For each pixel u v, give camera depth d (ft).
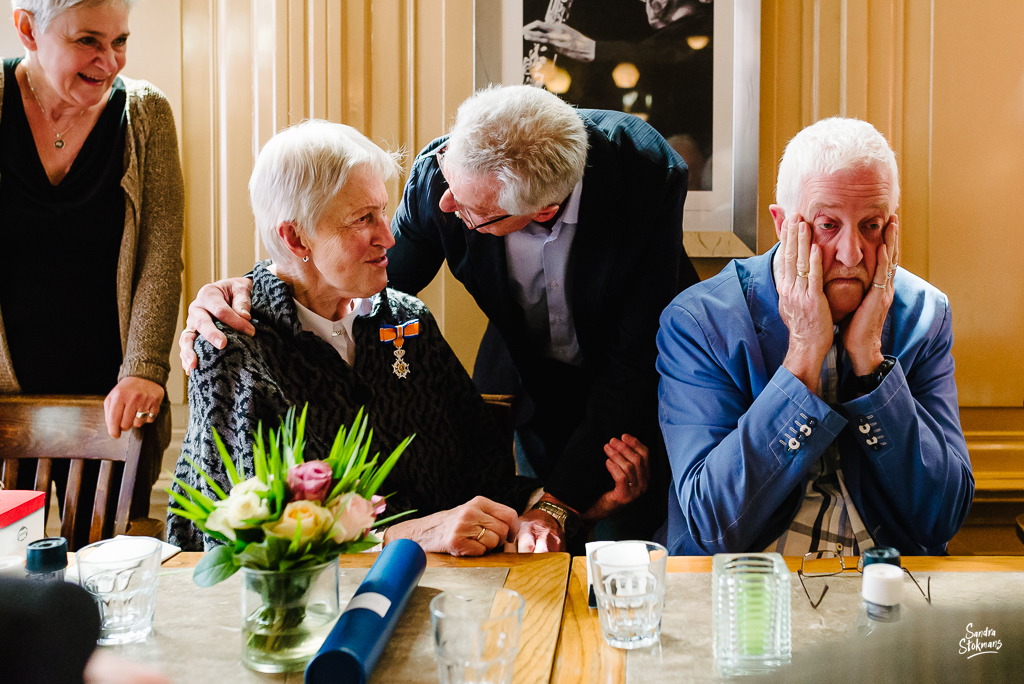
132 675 2.52
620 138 5.42
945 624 1.85
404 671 2.60
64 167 5.75
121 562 2.79
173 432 7.72
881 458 4.17
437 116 7.59
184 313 7.79
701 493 4.27
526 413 6.33
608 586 2.77
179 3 7.57
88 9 5.04
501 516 3.91
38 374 5.78
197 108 7.67
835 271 4.18
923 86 7.43
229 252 7.71
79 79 5.26
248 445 4.08
